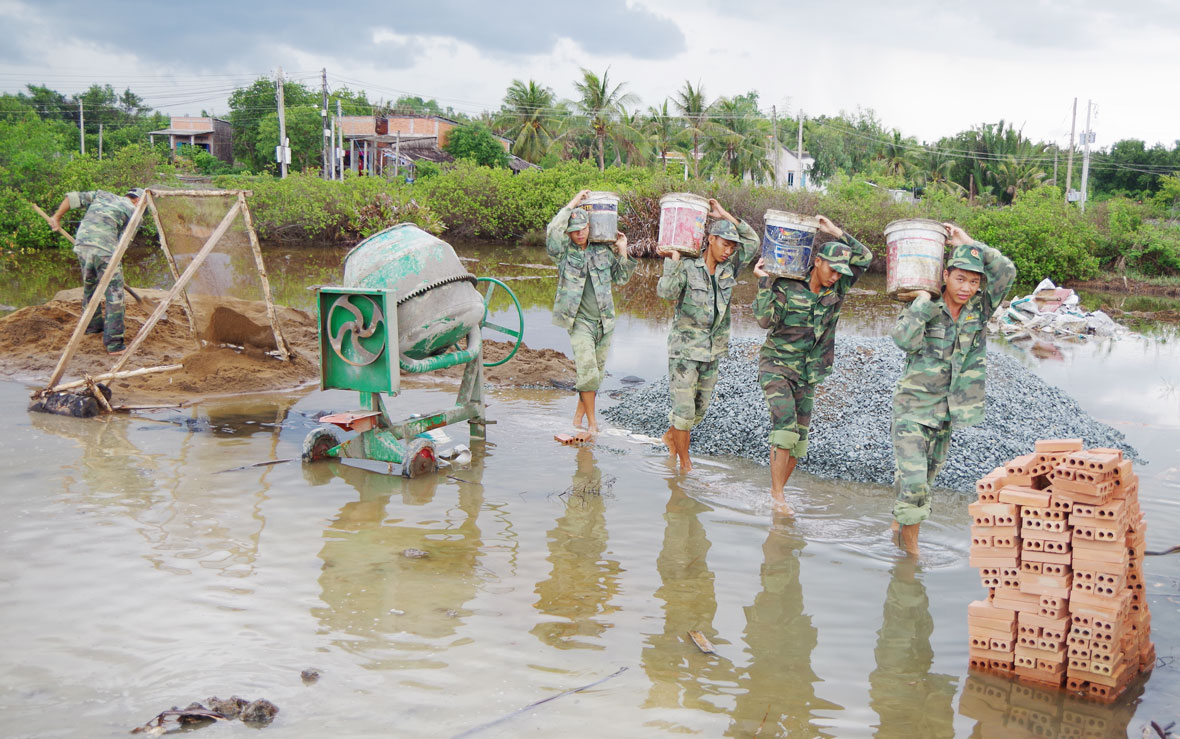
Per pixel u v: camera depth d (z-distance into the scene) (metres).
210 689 3.45
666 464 7.00
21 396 8.29
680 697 3.55
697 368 6.71
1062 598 3.70
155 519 5.35
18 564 4.60
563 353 11.15
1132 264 25.94
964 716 3.50
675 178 30.47
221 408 8.21
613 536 5.39
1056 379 10.77
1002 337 14.34
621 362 11.15
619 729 3.28
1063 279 25.09
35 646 3.76
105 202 9.74
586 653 3.89
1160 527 5.66
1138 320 17.61
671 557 5.09
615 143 50.72
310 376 9.55
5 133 24.59
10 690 3.40
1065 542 3.71
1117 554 3.62
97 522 5.25
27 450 6.65
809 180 66.19
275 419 7.88
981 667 3.92
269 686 3.49
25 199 21.70
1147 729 3.41
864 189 30.56
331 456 6.86
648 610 4.39
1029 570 3.80
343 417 6.40
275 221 27.11
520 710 3.39
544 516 5.71
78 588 4.34
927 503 5.17
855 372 8.34
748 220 28.50
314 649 3.82
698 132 51.16
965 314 5.15
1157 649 4.14
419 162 46.78
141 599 4.25
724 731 3.31
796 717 3.44
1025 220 25.72
